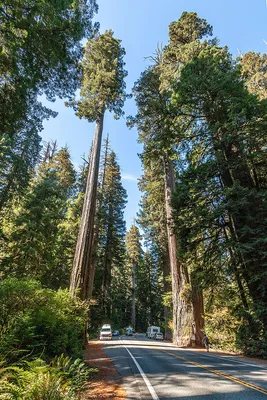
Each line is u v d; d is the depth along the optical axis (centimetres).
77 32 1043
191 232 1364
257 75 2094
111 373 750
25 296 636
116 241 3903
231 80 1411
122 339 2767
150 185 2561
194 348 1664
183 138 1614
